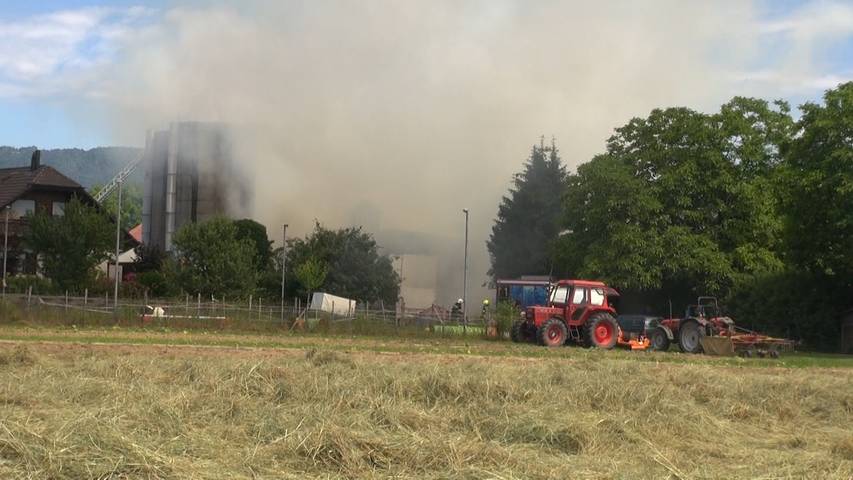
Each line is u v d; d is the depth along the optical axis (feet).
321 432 26.73
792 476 26.21
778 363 80.94
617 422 33.19
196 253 145.79
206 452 25.64
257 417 31.22
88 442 24.34
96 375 43.65
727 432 35.68
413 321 114.62
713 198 126.93
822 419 41.68
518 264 207.72
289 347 76.54
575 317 95.86
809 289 114.83
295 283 160.15
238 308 113.80
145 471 22.84
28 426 25.73
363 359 58.90
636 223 124.26
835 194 104.63
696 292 126.72
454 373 44.75
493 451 26.68
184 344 75.51
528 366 56.24
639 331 102.58
